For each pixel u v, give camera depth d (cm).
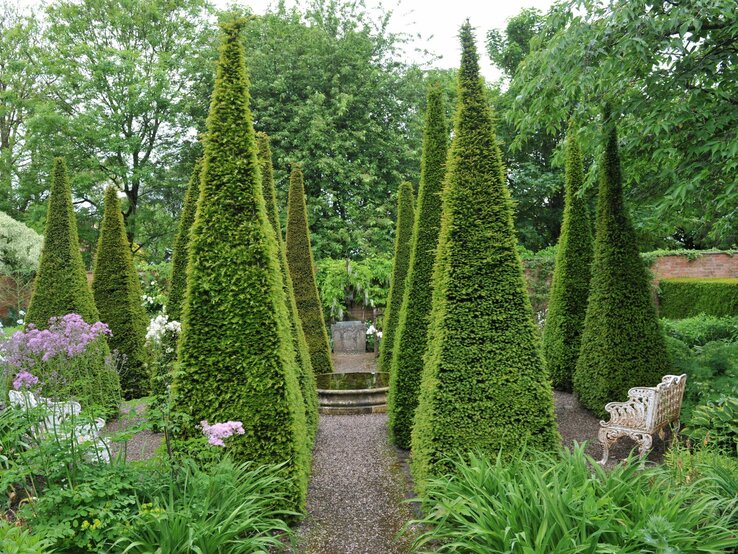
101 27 1620
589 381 629
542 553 226
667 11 489
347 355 1257
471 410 378
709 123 475
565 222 763
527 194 1775
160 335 628
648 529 239
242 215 387
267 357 377
